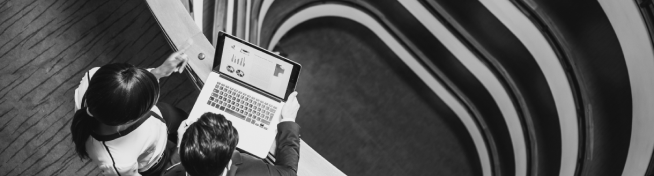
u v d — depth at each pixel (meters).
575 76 6.27
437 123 9.26
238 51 2.38
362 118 9.02
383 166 8.96
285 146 2.28
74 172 3.18
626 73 5.83
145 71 1.61
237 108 2.44
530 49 6.98
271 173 2.05
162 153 2.19
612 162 5.83
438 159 9.15
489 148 9.11
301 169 2.40
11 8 3.34
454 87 8.95
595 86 6.19
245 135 2.41
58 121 3.22
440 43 8.63
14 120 3.19
